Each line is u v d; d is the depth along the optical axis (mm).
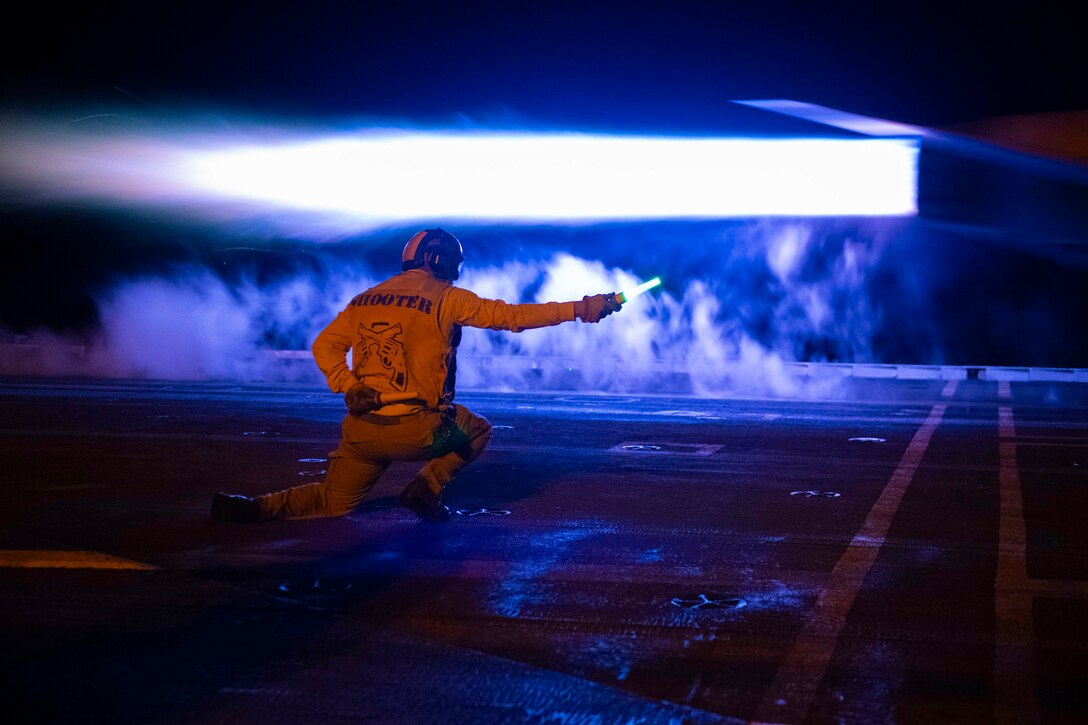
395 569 4988
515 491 6934
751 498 6727
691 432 9703
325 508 5844
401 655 3822
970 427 10156
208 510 6242
